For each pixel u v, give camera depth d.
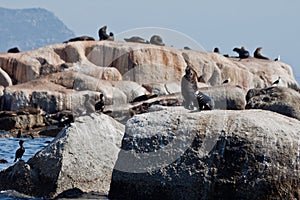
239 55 188.62
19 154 59.88
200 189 43.28
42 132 103.38
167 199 43.81
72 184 47.75
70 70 139.75
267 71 174.62
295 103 84.88
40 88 130.62
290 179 42.94
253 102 87.50
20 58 147.50
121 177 45.34
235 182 43.00
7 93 128.00
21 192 47.75
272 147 43.44
